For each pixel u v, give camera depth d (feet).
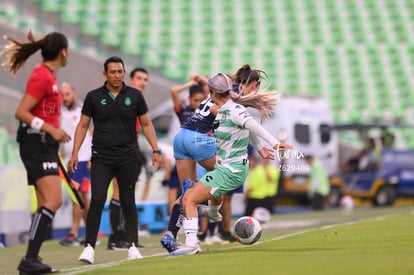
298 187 234.38
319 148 240.73
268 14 342.23
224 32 332.19
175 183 119.03
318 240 91.56
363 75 319.47
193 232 78.59
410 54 329.31
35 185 70.23
